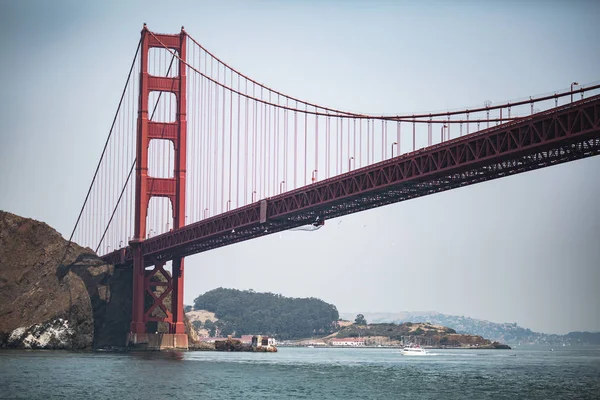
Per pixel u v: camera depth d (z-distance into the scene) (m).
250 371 135.25
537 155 109.19
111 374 122.69
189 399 93.75
